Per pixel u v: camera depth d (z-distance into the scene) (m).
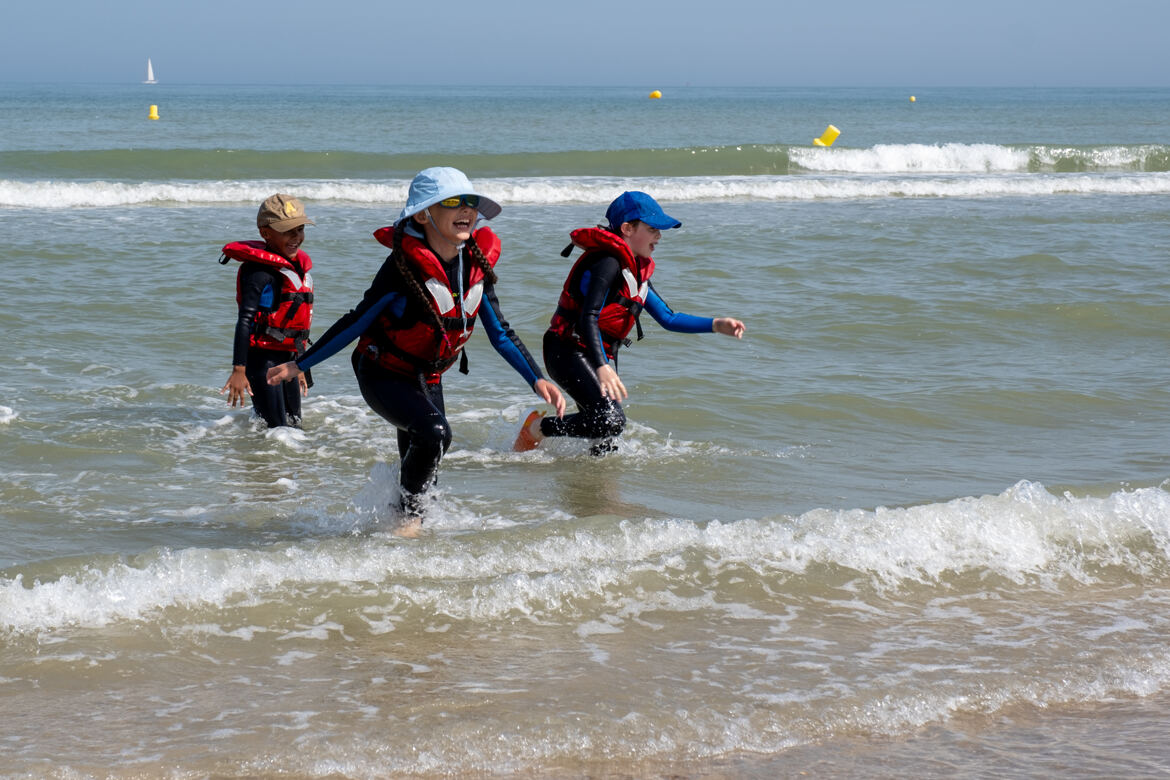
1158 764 3.69
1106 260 14.49
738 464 6.81
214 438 7.17
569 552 5.05
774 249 15.12
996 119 78.12
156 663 4.06
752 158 29.97
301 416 7.67
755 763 3.60
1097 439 7.46
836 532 5.36
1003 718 3.97
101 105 89.81
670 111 91.12
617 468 6.71
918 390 8.55
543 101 131.50
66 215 17.80
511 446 7.14
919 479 6.58
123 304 10.74
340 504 5.96
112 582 4.48
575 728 3.71
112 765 3.40
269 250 7.29
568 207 20.84
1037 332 10.57
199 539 5.35
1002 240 16.36
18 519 5.52
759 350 9.71
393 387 5.27
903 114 89.31
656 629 4.52
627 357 9.35
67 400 7.80
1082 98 185.38
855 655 4.38
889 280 12.86
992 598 5.00
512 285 12.08
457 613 4.55
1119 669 4.35
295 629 4.35
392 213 19.12
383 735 3.62
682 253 14.58
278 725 3.67
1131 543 5.55
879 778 3.54
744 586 4.91
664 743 3.67
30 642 4.14
